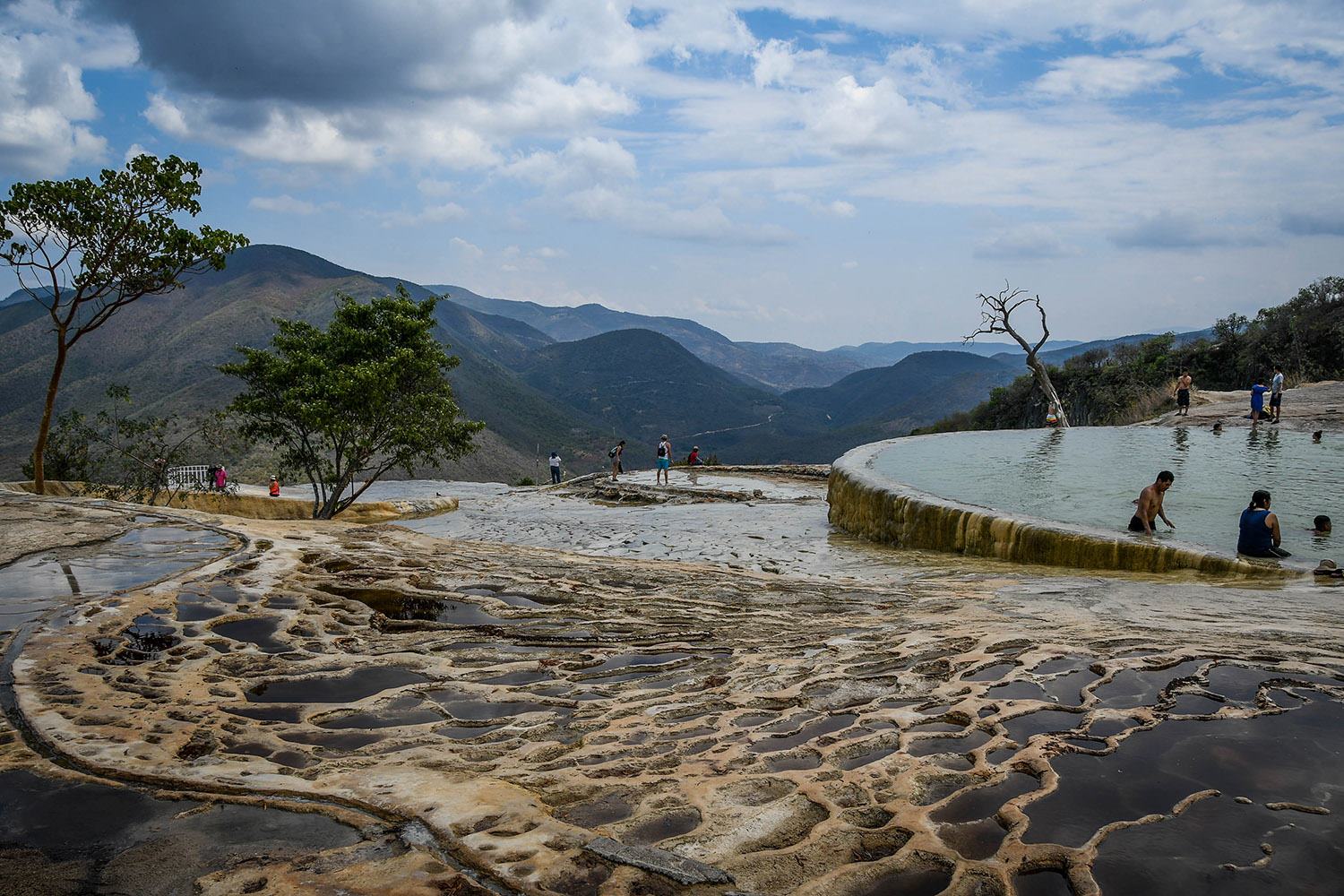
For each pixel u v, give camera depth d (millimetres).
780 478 31391
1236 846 2482
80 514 9609
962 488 15883
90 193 16719
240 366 23547
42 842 2566
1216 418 27031
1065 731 3465
